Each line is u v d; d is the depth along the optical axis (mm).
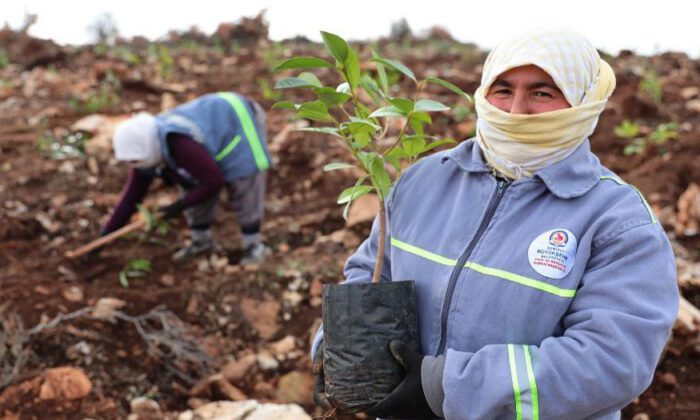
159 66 9000
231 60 9805
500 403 1609
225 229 5203
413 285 1815
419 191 1938
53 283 4289
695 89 8086
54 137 6188
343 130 1854
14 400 3426
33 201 5289
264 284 4414
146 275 4555
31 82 8023
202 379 3818
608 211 1681
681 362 3740
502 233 1749
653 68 9547
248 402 3410
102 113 6898
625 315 1588
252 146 4414
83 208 5289
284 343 4078
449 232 1820
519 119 1678
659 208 5082
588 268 1679
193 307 4262
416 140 1915
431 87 7656
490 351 1640
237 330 4180
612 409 1662
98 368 3729
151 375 3781
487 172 1820
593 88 1704
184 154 4148
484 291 1720
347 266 2121
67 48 10312
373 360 1762
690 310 3840
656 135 6086
